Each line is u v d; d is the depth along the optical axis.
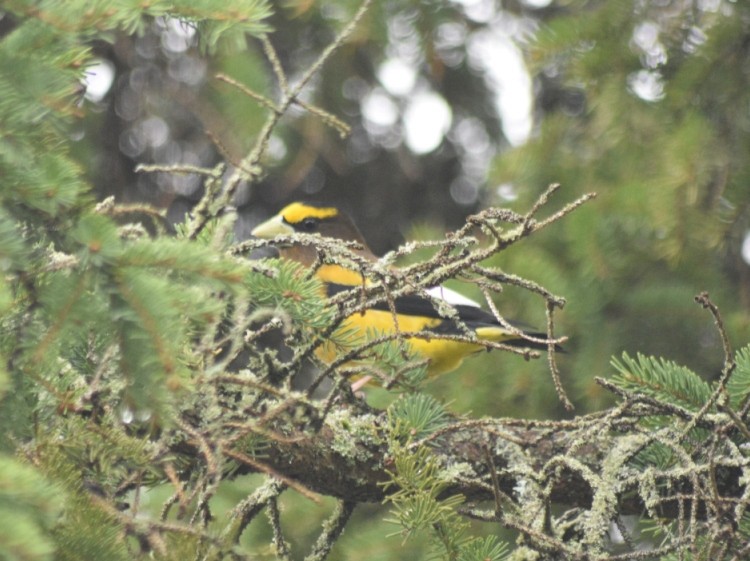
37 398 5.81
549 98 15.12
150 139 14.60
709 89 11.39
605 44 11.61
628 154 11.99
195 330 6.90
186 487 7.02
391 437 7.30
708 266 12.30
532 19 14.41
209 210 7.04
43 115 5.00
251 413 7.11
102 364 5.96
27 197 5.11
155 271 5.38
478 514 6.97
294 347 7.44
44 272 5.35
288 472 7.60
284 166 13.48
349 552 10.58
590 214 12.02
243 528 7.60
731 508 6.98
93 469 5.96
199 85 13.38
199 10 5.39
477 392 12.14
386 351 8.19
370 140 15.43
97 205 6.09
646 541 11.02
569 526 7.34
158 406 5.37
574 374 11.94
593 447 8.02
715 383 7.88
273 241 6.93
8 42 5.16
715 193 11.30
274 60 6.89
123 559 5.34
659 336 12.12
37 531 4.24
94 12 5.16
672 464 7.72
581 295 12.16
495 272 6.79
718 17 11.38
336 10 12.95
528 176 12.42
